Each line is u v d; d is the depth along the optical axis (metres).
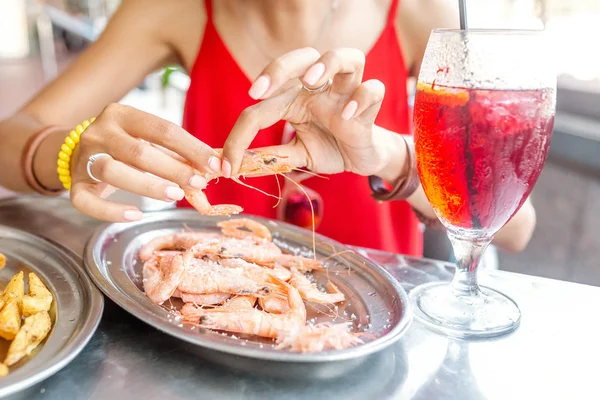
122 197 1.08
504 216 0.46
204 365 0.40
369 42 0.85
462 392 0.39
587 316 0.49
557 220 1.89
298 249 0.58
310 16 0.83
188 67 0.91
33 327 0.39
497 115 0.41
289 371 0.40
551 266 1.70
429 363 0.42
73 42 4.65
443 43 0.44
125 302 0.43
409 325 0.43
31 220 0.63
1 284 0.47
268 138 0.80
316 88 0.48
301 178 0.81
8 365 0.38
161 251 0.54
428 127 0.44
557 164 1.93
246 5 0.85
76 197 0.50
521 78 0.41
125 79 0.87
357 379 0.40
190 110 0.89
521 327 0.47
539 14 1.81
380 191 0.62
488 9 1.73
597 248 1.73
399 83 0.86
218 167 0.47
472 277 0.50
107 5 3.71
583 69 1.94
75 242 0.58
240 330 0.42
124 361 0.40
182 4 0.87
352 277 0.52
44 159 0.65
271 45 0.85
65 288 0.47
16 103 3.16
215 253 0.52
